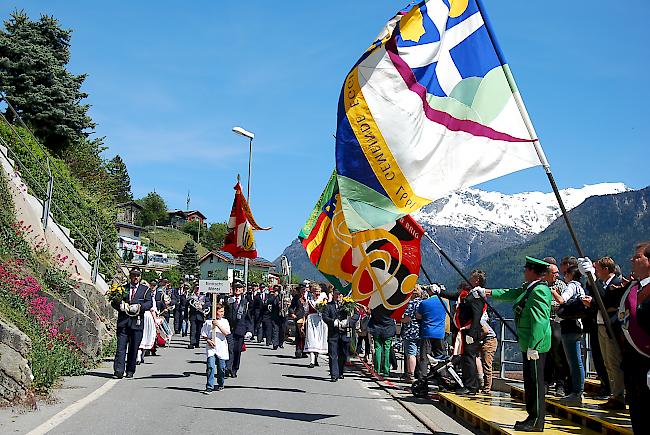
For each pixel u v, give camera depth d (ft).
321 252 56.18
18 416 31.37
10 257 50.19
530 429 28.09
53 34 130.52
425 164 29.50
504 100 29.07
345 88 30.89
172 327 124.16
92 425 30.12
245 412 35.47
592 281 26.45
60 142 131.03
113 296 47.29
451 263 37.47
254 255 80.12
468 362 40.09
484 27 29.76
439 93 29.84
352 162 30.27
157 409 35.06
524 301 28.76
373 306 37.99
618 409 30.55
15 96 124.36
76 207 87.92
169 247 385.50
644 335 21.42
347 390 46.29
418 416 35.45
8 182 62.80
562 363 35.83
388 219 29.30
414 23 30.35
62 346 45.96
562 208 27.68
